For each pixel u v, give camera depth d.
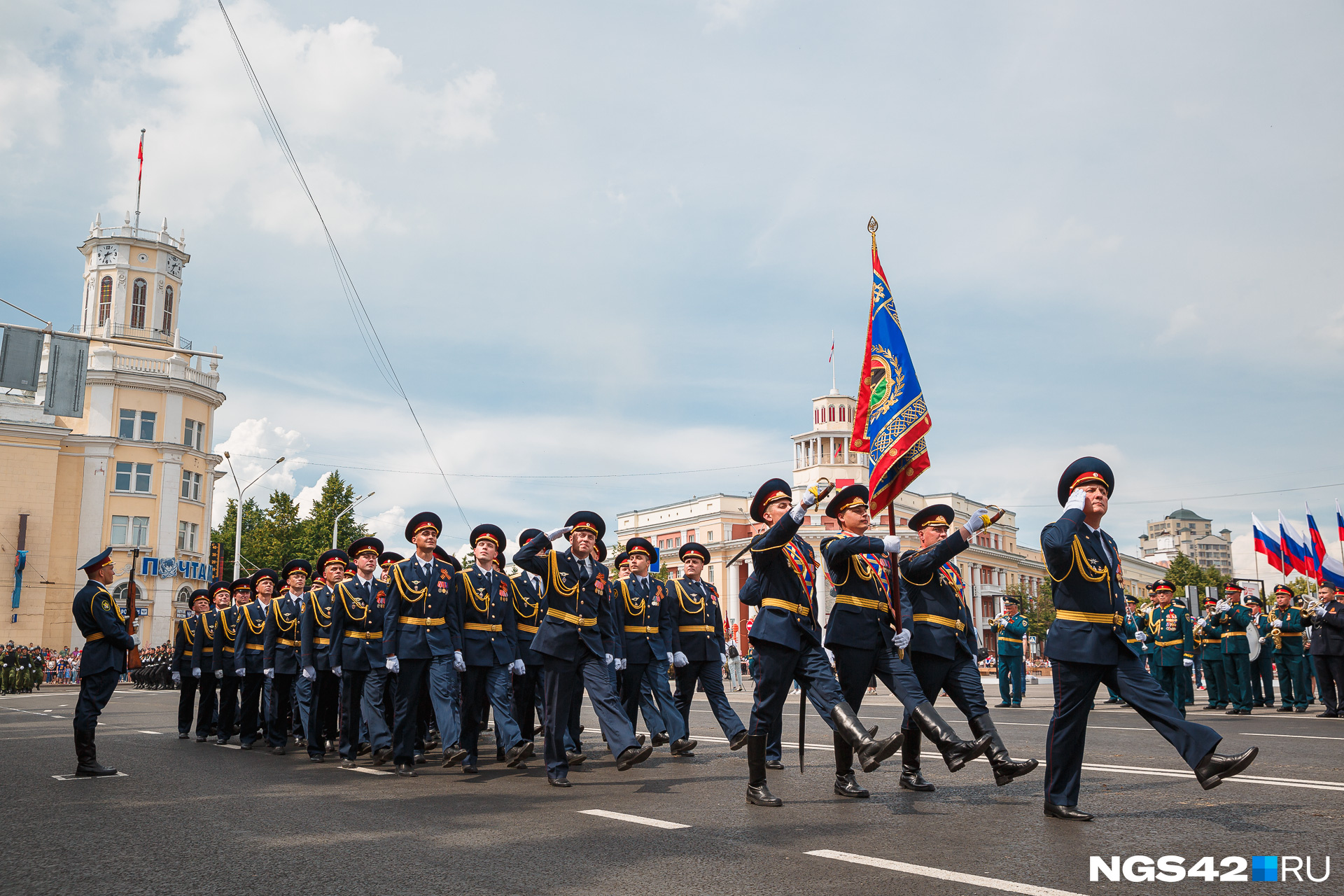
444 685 9.62
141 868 5.35
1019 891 4.56
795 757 10.12
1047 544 6.31
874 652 7.33
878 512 8.41
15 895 4.80
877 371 8.66
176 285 53.72
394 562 11.02
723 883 4.80
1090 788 7.67
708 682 11.30
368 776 9.38
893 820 6.38
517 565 8.35
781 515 7.20
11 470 46.50
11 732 14.74
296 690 12.45
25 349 18.92
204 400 52.28
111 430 48.72
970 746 6.52
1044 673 41.06
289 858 5.54
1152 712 6.11
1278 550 23.77
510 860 5.39
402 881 4.98
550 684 8.37
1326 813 6.41
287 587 12.87
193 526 51.16
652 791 7.93
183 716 14.10
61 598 47.28
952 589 7.74
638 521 85.25
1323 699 15.88
